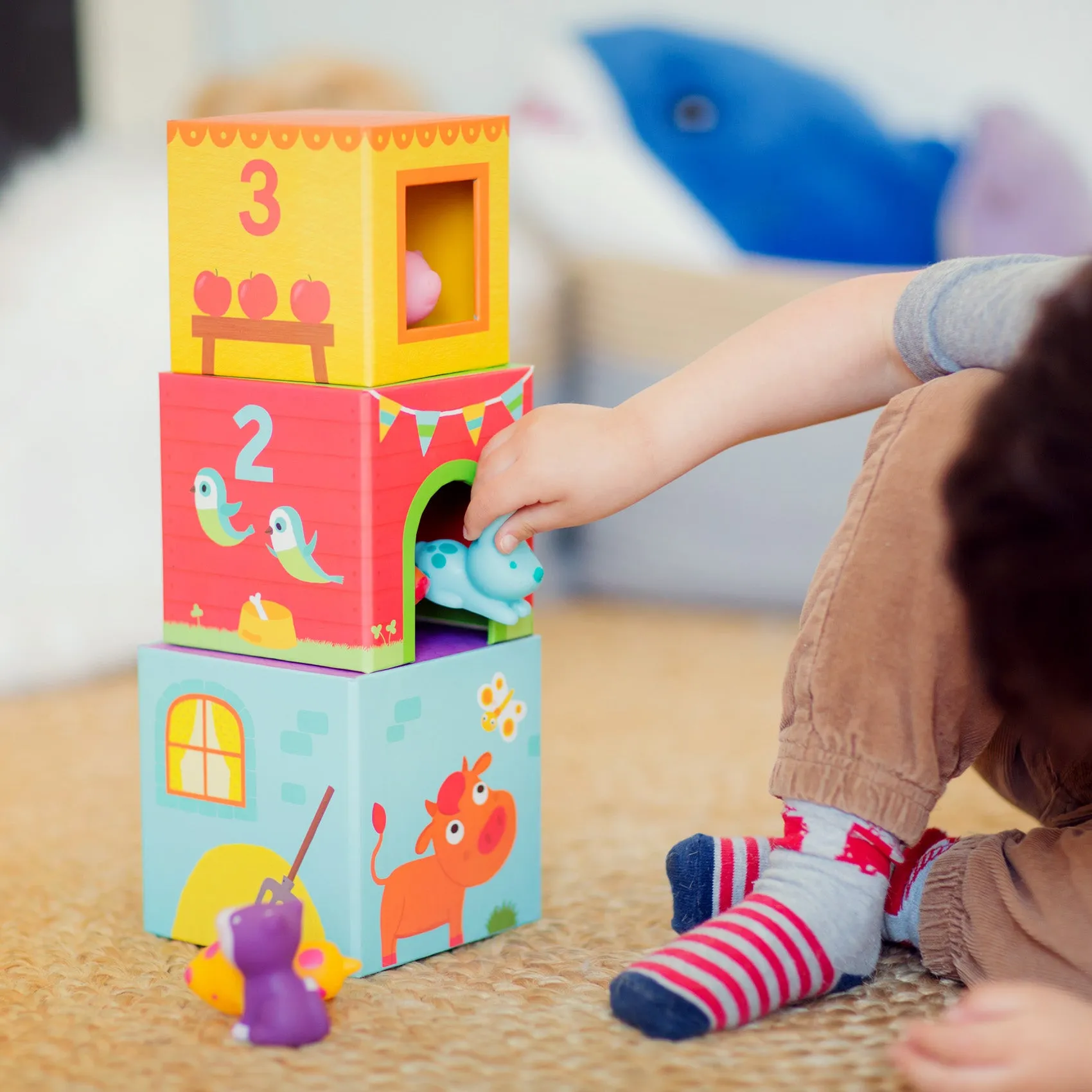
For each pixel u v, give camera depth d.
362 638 1.23
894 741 1.10
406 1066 1.05
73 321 2.29
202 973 1.14
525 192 2.84
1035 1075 0.92
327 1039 1.11
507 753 1.35
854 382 1.26
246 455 1.26
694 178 2.85
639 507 2.76
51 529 2.24
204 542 1.29
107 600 2.28
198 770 1.30
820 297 1.28
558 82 2.90
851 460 2.61
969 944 1.16
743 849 1.27
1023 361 0.99
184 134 1.27
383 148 1.21
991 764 1.33
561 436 1.27
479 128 1.30
